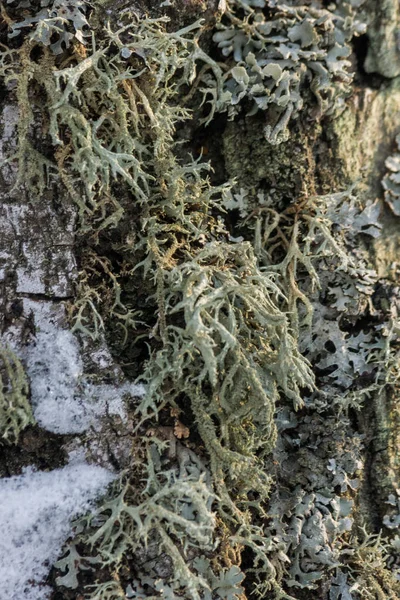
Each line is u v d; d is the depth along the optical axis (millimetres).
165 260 209
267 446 215
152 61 209
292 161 226
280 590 210
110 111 206
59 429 202
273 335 210
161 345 213
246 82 220
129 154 206
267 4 224
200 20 209
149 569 202
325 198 225
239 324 211
